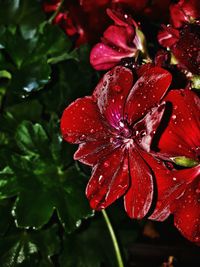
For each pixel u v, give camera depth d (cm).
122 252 31
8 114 30
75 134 23
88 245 30
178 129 21
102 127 23
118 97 22
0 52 30
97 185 23
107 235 31
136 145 22
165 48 25
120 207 31
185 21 25
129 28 25
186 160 22
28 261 29
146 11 29
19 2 32
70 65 30
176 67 23
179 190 22
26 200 28
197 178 22
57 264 30
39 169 29
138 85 22
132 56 26
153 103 22
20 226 27
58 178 29
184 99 21
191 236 22
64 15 31
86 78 30
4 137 30
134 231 31
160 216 22
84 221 31
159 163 22
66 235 30
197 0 25
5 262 29
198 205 22
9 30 31
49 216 28
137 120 22
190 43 22
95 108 23
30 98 30
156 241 33
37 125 29
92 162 23
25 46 30
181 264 32
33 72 29
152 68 22
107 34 26
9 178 28
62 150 29
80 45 31
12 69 30
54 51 30
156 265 32
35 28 32
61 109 30
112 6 29
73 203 29
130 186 22
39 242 29
